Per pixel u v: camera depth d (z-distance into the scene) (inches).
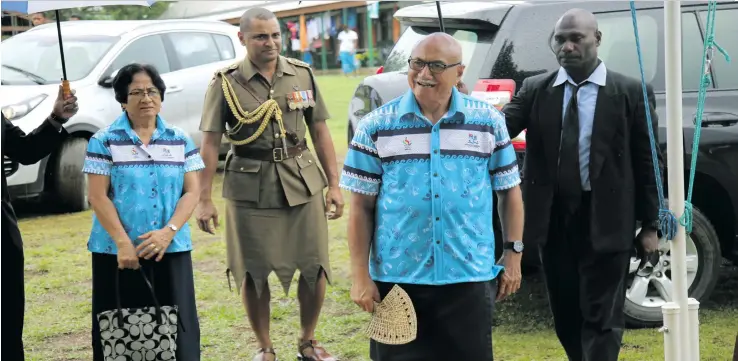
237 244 191.8
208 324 229.0
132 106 167.2
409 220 141.7
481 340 143.9
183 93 402.0
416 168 141.1
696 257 220.5
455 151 141.3
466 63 218.4
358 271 144.6
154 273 170.6
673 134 149.7
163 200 169.2
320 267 193.9
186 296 172.4
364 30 1180.5
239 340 217.8
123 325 164.7
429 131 141.1
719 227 226.5
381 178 144.5
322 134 197.8
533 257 193.9
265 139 189.8
